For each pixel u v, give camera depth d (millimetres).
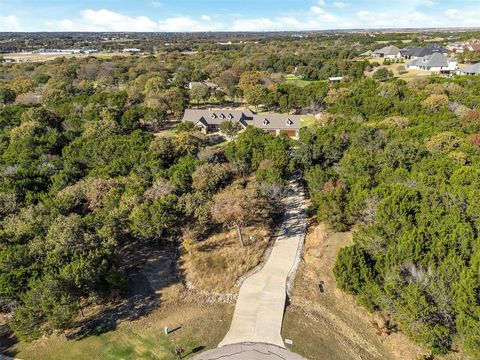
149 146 55156
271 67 156250
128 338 27266
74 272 26094
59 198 38250
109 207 36312
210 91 112438
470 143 47781
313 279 32219
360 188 37156
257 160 48875
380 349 25656
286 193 44812
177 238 38375
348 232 37438
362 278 27375
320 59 154750
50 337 27484
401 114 68688
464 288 22438
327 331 27266
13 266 26875
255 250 35844
